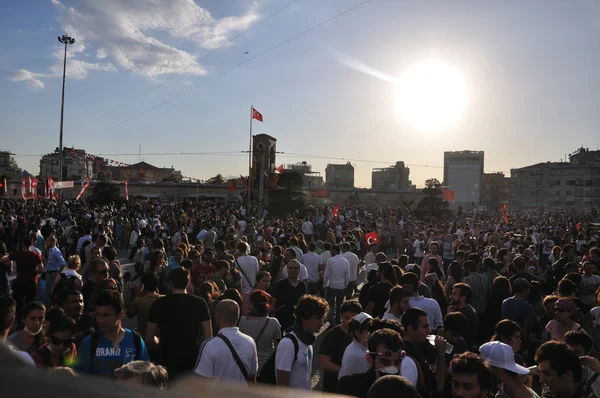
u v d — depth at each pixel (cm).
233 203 5756
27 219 2175
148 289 634
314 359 869
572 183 10500
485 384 340
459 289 688
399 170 14062
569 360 383
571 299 652
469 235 2039
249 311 583
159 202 5697
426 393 410
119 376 295
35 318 444
